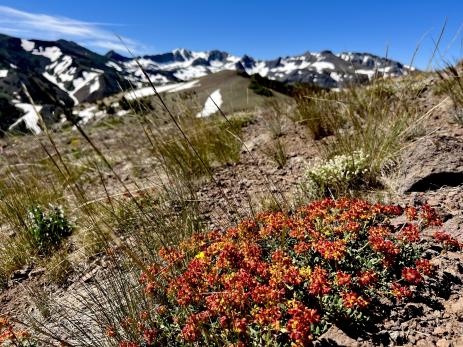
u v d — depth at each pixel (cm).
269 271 73
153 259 90
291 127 186
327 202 89
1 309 98
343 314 68
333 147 138
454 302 69
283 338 66
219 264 76
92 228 103
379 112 141
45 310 91
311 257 81
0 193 144
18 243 120
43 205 141
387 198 105
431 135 121
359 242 82
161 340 71
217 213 115
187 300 69
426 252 81
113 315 79
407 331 65
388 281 75
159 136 147
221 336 66
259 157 160
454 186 105
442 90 165
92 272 101
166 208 112
